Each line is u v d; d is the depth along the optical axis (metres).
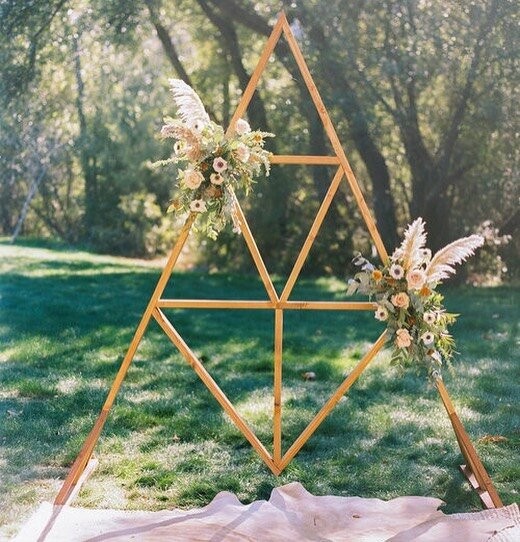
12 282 11.01
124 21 12.84
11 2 11.92
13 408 5.00
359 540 3.31
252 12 13.50
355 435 4.64
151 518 3.49
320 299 10.73
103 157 20.27
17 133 16.19
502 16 11.66
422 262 3.85
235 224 3.83
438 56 12.11
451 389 5.57
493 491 3.64
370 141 13.26
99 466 4.12
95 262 15.51
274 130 14.66
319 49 12.69
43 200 22.62
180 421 4.80
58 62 13.10
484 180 12.99
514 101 12.13
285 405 5.17
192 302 3.84
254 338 7.49
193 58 17.45
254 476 4.02
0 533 3.36
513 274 13.34
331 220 14.31
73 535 3.30
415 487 3.91
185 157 3.77
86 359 6.36
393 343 3.84
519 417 4.96
